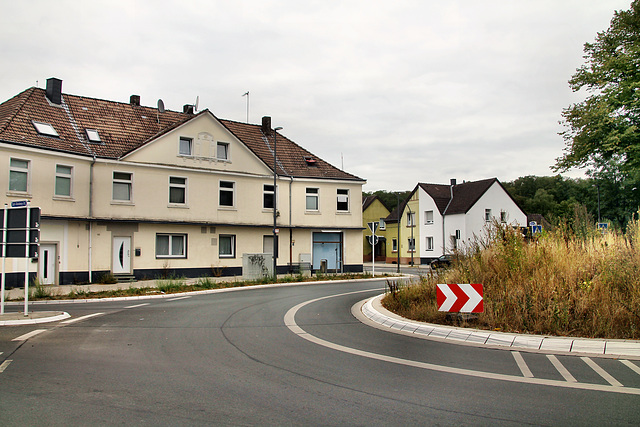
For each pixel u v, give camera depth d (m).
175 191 28.97
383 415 5.50
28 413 5.50
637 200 35.22
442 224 55.69
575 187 55.59
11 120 23.27
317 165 36.28
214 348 9.26
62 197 23.83
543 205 74.12
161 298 19.25
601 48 27.83
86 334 10.77
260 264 27.56
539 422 5.26
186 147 29.69
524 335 9.52
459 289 10.95
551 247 12.93
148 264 27.36
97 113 28.30
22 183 22.48
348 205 36.00
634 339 9.09
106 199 25.83
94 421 5.26
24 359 8.27
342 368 7.69
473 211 53.47
